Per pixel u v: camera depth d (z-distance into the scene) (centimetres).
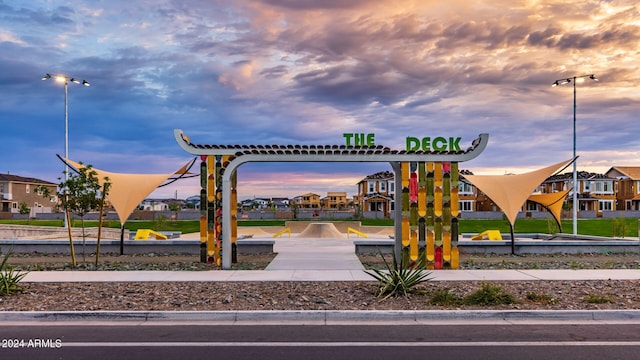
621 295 1080
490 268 1609
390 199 7412
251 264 1688
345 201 10969
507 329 838
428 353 696
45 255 2042
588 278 1319
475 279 1320
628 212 6931
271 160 1633
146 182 2167
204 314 920
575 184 3338
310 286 1202
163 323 891
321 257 1895
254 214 6950
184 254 2088
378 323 886
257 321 907
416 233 1594
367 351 706
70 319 917
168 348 725
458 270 1520
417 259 1579
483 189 2191
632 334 802
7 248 2100
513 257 1964
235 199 1762
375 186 7700
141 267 1628
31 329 846
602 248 2102
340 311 922
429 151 1605
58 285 1238
